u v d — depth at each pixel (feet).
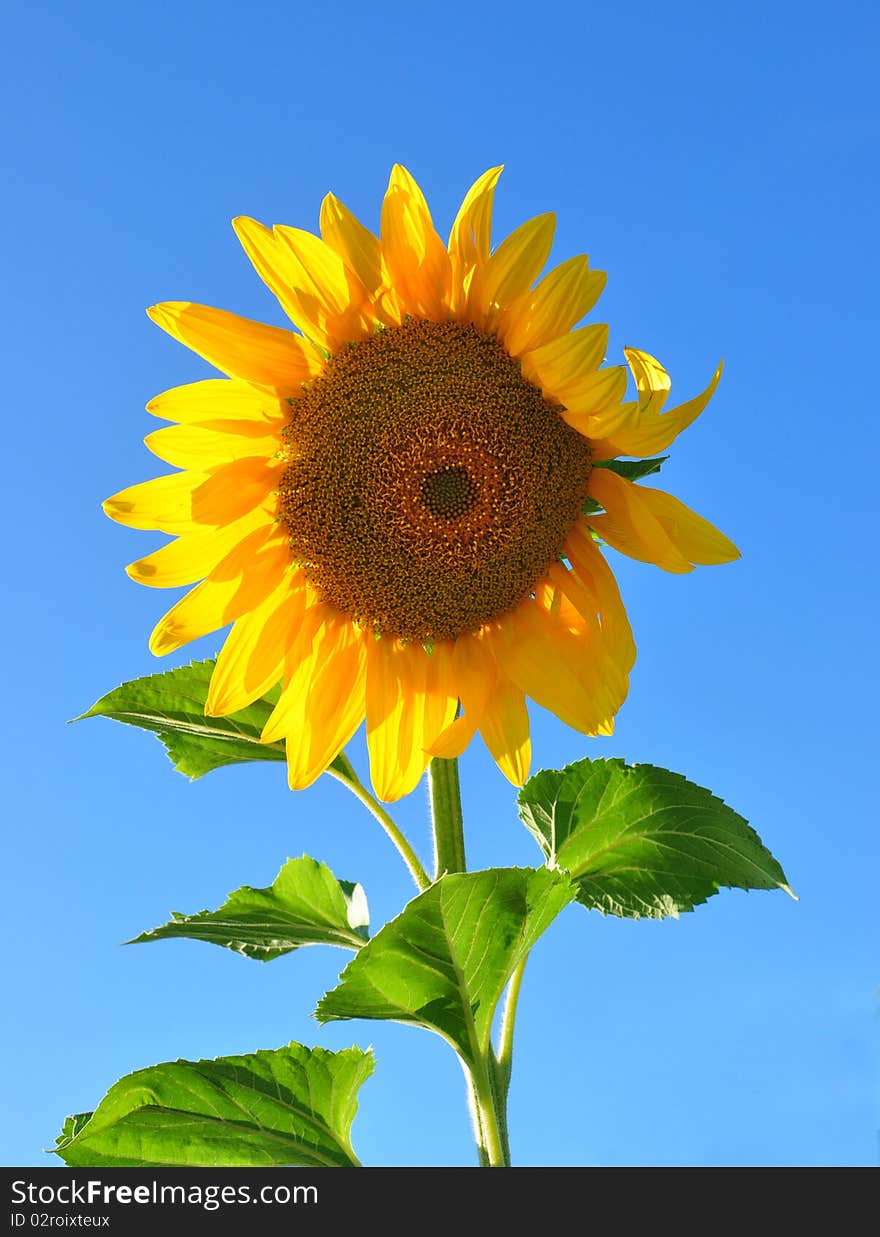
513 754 3.72
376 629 3.81
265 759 3.94
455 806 3.76
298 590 3.80
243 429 3.69
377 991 3.54
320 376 3.71
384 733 3.77
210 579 3.66
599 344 3.48
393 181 3.57
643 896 3.77
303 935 3.84
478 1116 3.65
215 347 3.61
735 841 3.75
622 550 3.70
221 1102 3.68
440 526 3.72
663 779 3.80
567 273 3.54
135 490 3.66
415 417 3.69
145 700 3.85
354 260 3.58
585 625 3.75
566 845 3.83
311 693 3.76
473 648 3.80
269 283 3.61
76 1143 3.62
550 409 3.69
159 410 3.64
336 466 3.72
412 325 3.70
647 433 3.52
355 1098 3.78
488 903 3.48
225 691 3.71
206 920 3.75
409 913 3.45
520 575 3.76
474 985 3.57
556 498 3.71
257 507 3.74
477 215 3.56
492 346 3.69
